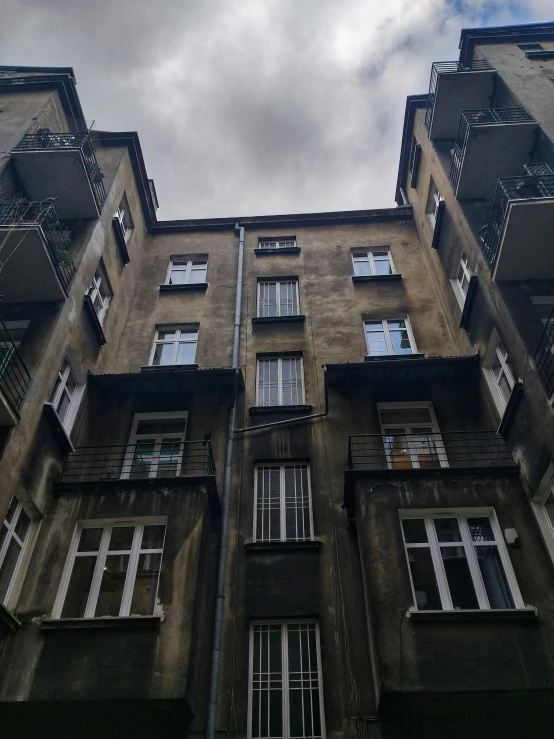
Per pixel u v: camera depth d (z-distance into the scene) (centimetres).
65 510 1114
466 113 1580
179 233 2205
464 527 1060
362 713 911
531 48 1927
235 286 1922
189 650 905
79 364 1407
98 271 1666
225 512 1192
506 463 1213
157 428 1431
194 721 903
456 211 1623
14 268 1273
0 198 1399
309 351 1641
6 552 1013
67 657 907
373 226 2172
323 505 1230
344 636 1012
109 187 1798
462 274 1633
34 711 875
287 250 2053
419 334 1698
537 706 859
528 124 1478
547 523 1042
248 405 1482
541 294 1265
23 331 1326
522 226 1207
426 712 877
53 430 1209
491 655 875
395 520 1048
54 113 1759
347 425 1382
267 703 955
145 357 1697
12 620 939
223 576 1092
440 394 1432
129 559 1046
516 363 1188
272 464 1331
